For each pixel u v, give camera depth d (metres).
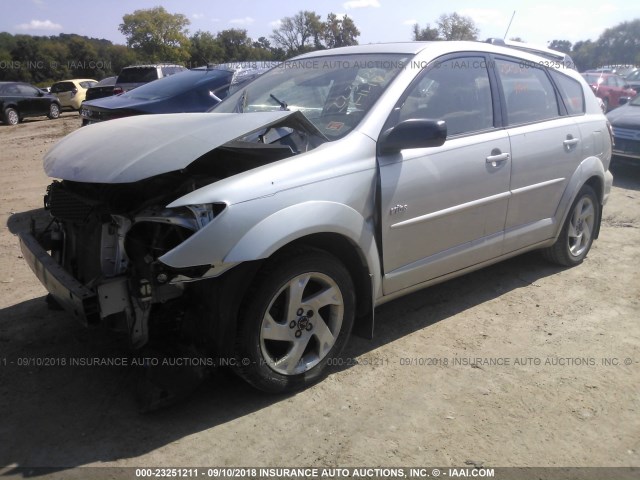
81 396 3.01
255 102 3.96
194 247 2.52
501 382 3.15
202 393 3.05
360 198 3.06
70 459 2.54
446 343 3.58
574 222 4.69
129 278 2.70
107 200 2.85
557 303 4.15
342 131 3.23
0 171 9.36
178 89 7.42
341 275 3.05
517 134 3.96
